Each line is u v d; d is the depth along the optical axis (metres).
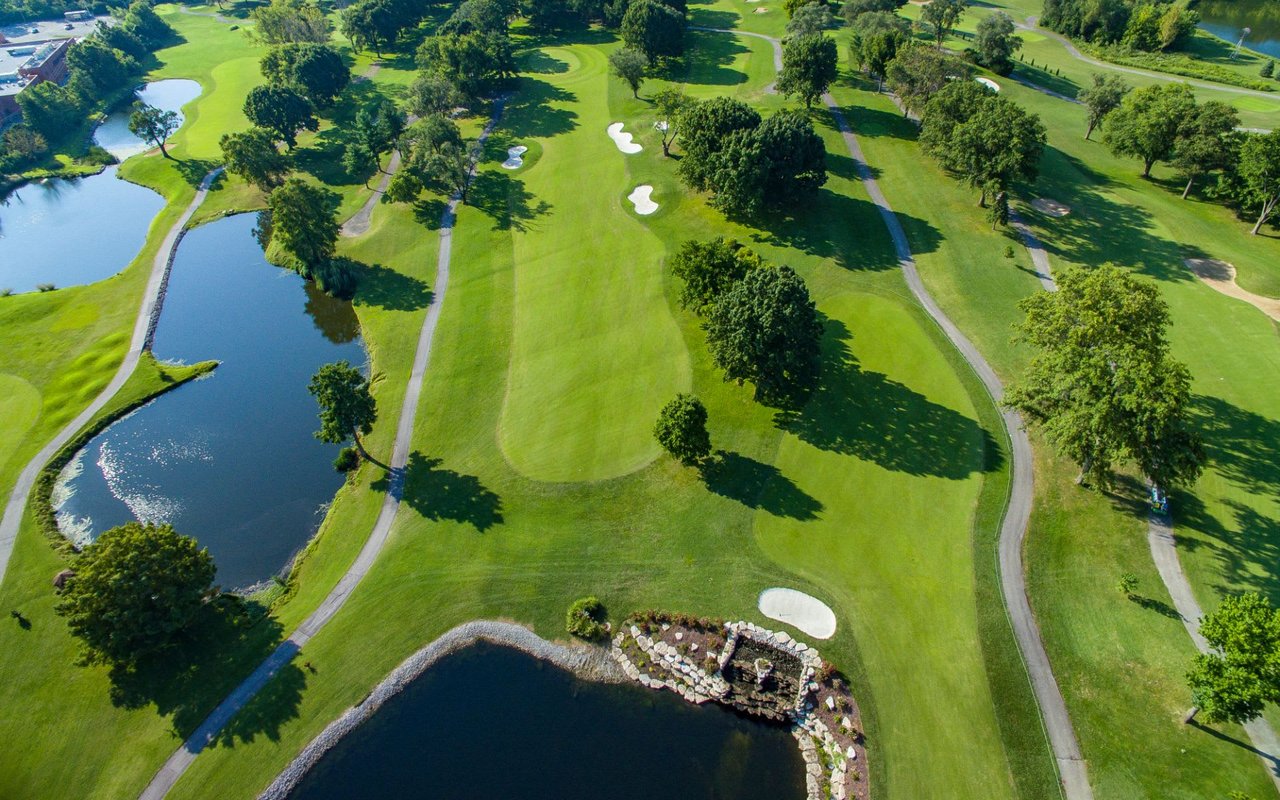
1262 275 67.62
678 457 51.31
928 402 57.66
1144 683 39.50
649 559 48.59
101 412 64.56
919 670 41.25
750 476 53.25
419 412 62.19
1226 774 35.56
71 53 134.88
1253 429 52.91
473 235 85.69
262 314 77.50
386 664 43.91
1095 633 42.03
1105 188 82.81
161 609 42.59
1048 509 48.94
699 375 62.00
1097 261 71.44
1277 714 37.94
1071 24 131.75
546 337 68.94
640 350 65.62
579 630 44.69
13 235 95.50
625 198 87.75
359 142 97.38
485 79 117.75
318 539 52.03
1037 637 42.16
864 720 39.41
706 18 145.38
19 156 111.00
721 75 118.94
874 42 101.31
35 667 44.41
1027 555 46.38
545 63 130.50
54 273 87.81
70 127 123.06
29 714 42.12
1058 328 48.88
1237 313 63.69
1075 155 90.19
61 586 48.59
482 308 74.19
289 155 107.06
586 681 42.62
